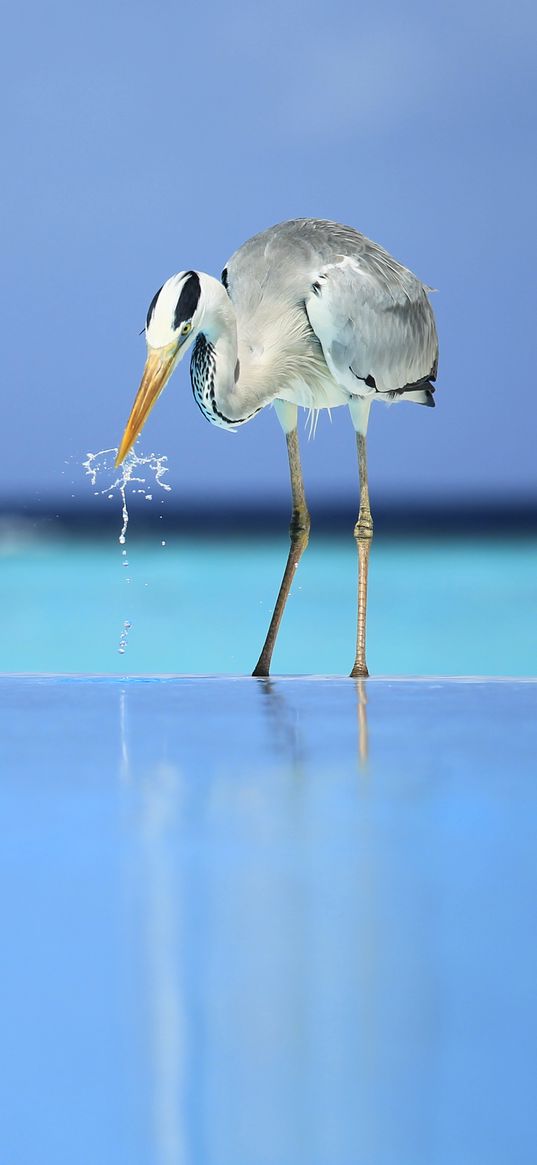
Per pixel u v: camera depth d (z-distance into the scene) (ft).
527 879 10.56
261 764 16.83
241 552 195.21
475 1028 7.38
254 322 36.81
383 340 38.34
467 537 219.82
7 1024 7.45
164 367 32.94
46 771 16.31
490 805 13.83
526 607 124.67
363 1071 6.86
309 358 37.83
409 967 8.39
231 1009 7.64
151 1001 7.79
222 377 34.86
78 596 135.23
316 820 13.06
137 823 12.96
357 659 36.81
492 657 95.55
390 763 16.89
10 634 106.22
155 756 17.63
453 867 11.02
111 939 8.94
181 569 167.43
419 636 106.22
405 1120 6.40
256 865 11.04
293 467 39.34
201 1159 6.02
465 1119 6.35
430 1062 6.97
